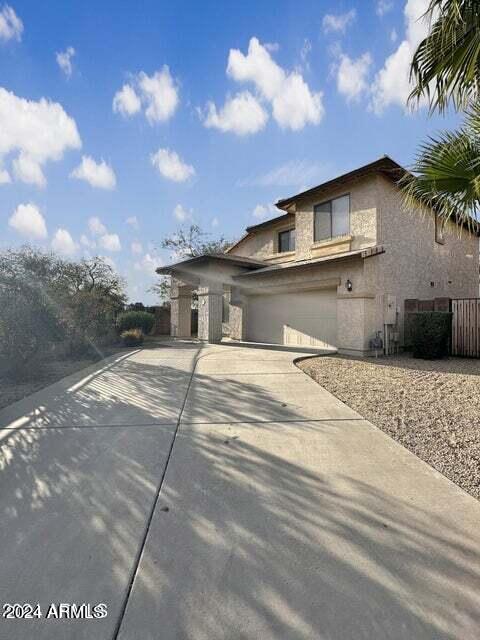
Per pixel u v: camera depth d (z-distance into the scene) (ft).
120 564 8.14
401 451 14.43
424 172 17.44
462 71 14.98
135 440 15.61
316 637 6.34
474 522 9.70
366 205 44.60
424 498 10.91
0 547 8.65
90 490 11.37
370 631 6.44
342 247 47.14
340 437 15.94
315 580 7.66
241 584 7.56
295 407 20.70
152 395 23.58
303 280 49.80
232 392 24.32
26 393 25.00
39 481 11.93
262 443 15.28
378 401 22.09
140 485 11.70
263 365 35.42
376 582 7.59
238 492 11.27
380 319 43.37
